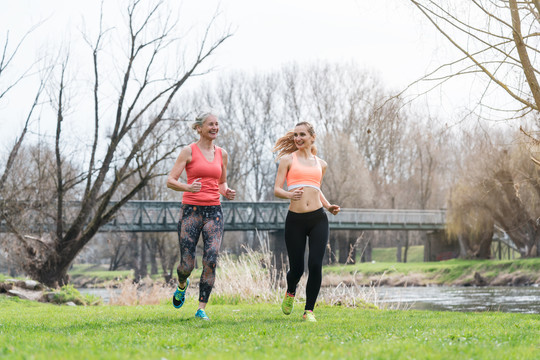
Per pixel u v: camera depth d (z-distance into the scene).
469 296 22.98
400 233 56.88
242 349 3.29
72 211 23.20
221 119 52.81
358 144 48.47
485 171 29.75
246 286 11.34
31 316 7.00
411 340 3.79
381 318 6.38
